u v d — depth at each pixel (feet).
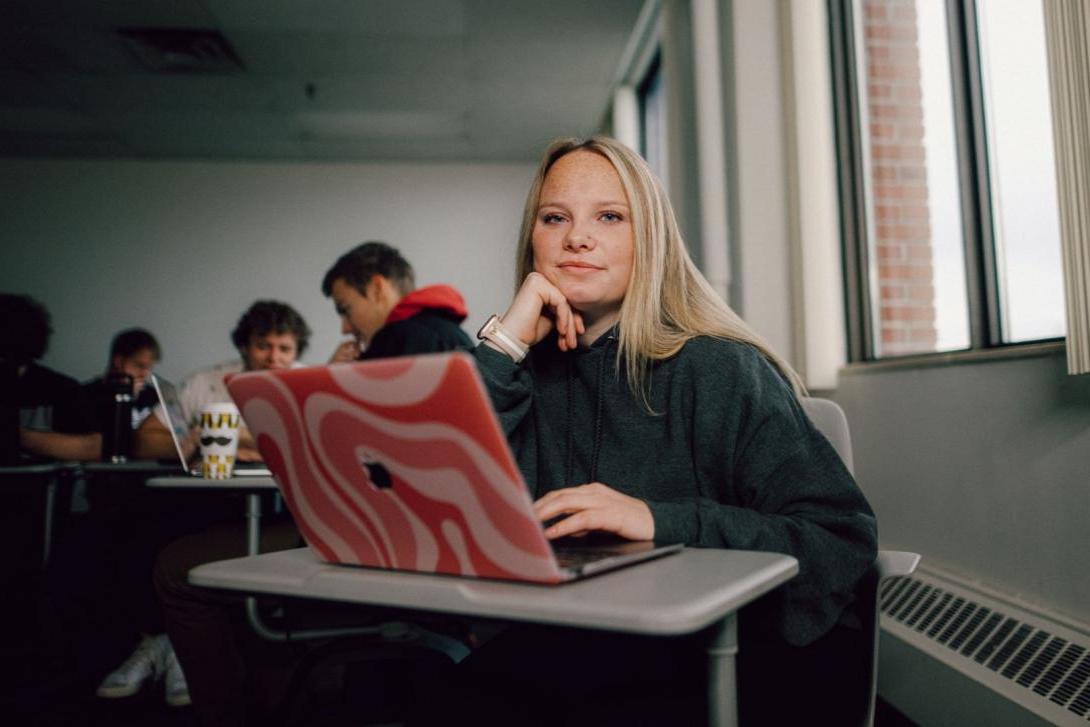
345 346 9.24
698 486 3.38
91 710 7.15
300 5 13.08
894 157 8.01
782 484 3.06
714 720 2.20
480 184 20.79
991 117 6.16
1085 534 4.66
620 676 2.84
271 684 7.07
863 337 8.21
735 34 9.01
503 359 3.54
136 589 8.04
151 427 8.67
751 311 8.72
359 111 17.46
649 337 3.54
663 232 3.66
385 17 13.50
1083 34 4.22
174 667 7.38
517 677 2.83
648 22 13.65
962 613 5.46
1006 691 4.55
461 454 1.95
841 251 8.38
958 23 6.38
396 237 20.58
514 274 4.16
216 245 20.20
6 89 16.20
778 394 3.30
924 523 6.40
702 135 9.37
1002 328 6.07
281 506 6.89
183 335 19.99
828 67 8.57
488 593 1.98
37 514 9.23
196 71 15.51
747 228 8.80
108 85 16.07
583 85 16.28
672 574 2.19
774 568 2.28
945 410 6.09
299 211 20.42
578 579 2.10
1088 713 4.02
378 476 2.16
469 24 13.69
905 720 5.74
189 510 8.25
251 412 2.33
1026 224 5.78
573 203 3.66
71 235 19.98
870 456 7.36
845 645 3.04
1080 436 4.70
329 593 2.23
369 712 4.55
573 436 3.69
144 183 20.16
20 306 8.70
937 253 7.29
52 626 8.86
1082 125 4.25
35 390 9.10
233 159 20.33
